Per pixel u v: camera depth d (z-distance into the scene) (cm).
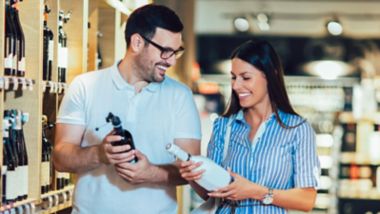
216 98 1395
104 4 564
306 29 1562
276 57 399
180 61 1068
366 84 1212
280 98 400
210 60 1625
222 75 1586
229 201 400
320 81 1418
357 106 1127
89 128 387
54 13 461
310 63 1582
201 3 1491
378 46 1543
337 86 1348
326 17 1515
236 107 411
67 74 502
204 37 1625
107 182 382
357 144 1088
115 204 382
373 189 1072
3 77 372
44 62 449
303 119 400
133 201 383
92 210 385
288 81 1415
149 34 371
